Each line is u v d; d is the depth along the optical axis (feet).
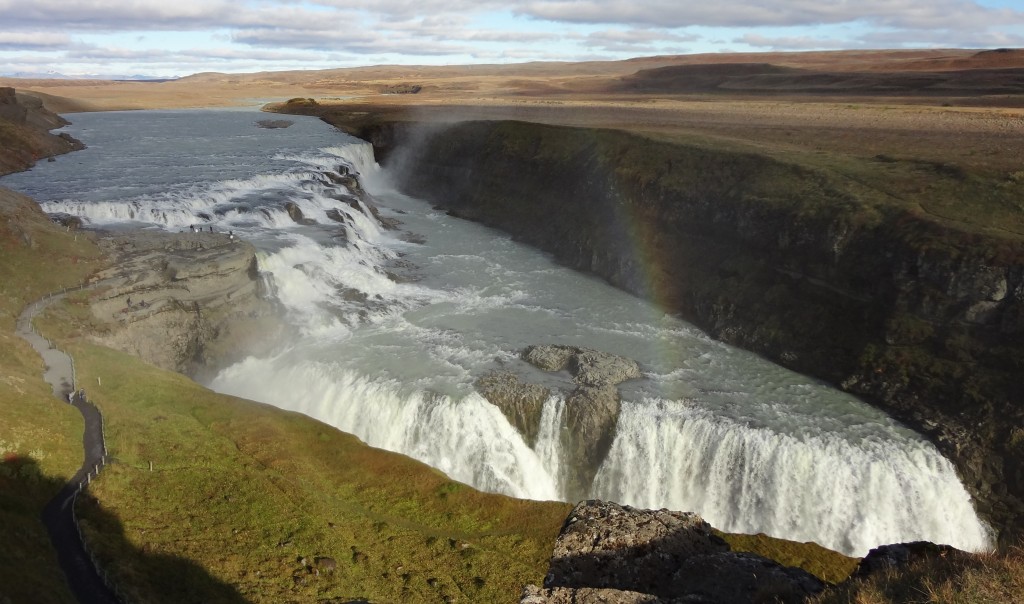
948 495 132.36
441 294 209.36
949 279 153.07
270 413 132.26
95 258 169.78
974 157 212.64
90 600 74.49
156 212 210.79
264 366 167.32
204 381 167.02
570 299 209.05
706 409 147.64
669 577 64.80
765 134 292.20
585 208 254.88
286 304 185.68
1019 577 46.96
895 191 188.34
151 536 90.07
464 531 108.99
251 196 241.55
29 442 100.78
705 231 216.54
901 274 162.09
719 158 234.79
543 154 291.17
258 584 86.22
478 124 336.29
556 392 148.97
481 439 144.05
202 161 296.10
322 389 157.17
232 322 172.55
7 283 150.61
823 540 132.05
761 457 136.26
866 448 137.18
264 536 96.32
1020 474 131.34
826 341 168.66
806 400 153.99
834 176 203.51
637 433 143.54
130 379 132.77
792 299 181.57
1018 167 192.54
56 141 314.55
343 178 289.53
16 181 242.58
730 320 187.21
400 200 328.49
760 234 197.77
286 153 319.47
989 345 147.23
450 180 328.29
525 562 102.53
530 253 253.03
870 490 132.16
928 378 149.38
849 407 151.64
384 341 175.32
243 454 116.47
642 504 141.38
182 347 166.81
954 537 130.41
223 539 93.81
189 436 117.70
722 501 138.31
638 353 173.17
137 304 160.45
